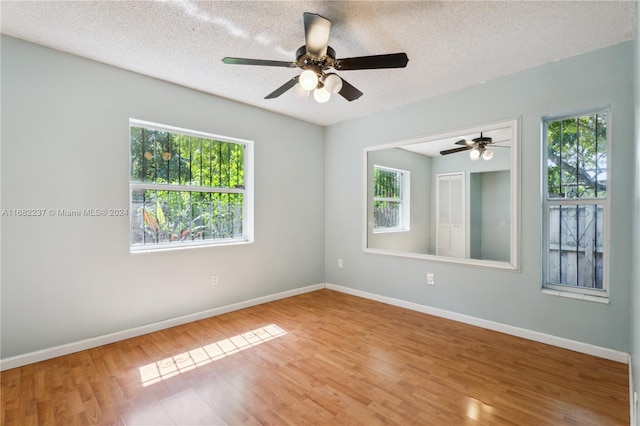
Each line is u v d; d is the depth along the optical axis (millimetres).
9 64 2352
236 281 3748
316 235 4703
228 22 2164
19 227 2396
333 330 3111
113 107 2836
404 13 2051
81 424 1761
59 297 2570
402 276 3848
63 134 2584
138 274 2994
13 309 2377
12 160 2367
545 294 2787
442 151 3482
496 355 2566
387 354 2594
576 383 2148
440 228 3508
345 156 4520
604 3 1941
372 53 2568
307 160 4566
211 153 3623
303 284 4523
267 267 4074
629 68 2381
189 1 1938
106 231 2809
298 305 3924
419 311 3672
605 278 2566
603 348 2502
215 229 3668
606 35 2314
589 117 2670
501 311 3051
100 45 2479
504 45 2457
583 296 2609
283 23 2178
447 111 3412
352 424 1766
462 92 3293
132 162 3055
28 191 2434
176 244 3344
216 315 3543
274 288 4156
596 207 2641
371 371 2324
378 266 4109
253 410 1885
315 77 2047
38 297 2477
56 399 1982
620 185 2424
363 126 4277
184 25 2201
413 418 1811
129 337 2920
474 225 3232
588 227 2678
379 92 3416
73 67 2625
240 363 2449
